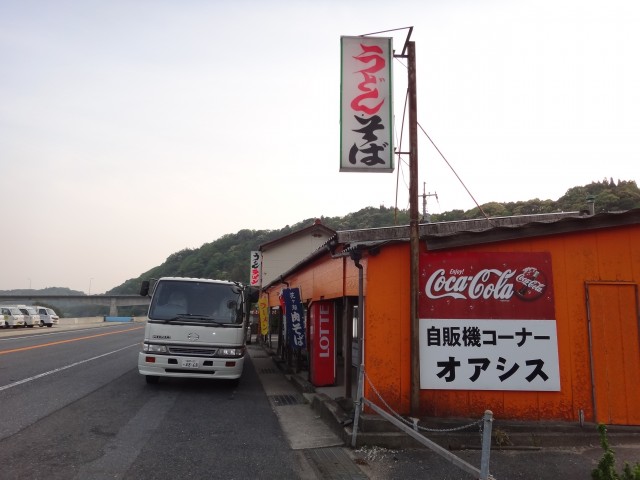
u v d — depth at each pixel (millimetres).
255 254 35688
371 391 6508
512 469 5207
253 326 34250
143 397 9156
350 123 7074
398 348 6578
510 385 6426
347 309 8578
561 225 6645
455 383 6434
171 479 4832
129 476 4855
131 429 6711
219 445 6125
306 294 13031
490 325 6539
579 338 6523
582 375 6441
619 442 6074
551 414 6375
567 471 5156
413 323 6430
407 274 6738
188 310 10289
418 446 6004
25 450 5559
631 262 6684
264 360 18328
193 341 10016
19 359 14453
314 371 10594
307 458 5703
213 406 8664
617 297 6602
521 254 6684
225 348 10125
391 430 6203
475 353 6492
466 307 6582
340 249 8062
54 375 11406
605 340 6504
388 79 7188
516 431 6164
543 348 6488
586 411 6355
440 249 6684
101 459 5352
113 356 16500
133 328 43969
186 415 7793
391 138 7039
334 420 7000
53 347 19188
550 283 6617
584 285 6629
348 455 5754
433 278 6652
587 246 6723
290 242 35656
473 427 6211
